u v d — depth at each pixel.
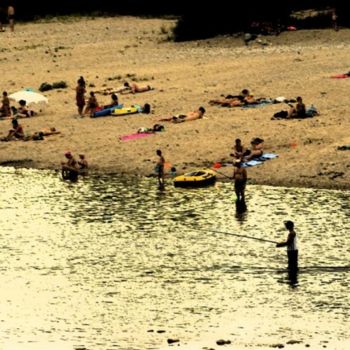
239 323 96.75
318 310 99.44
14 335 95.12
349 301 101.25
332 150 148.25
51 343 93.19
